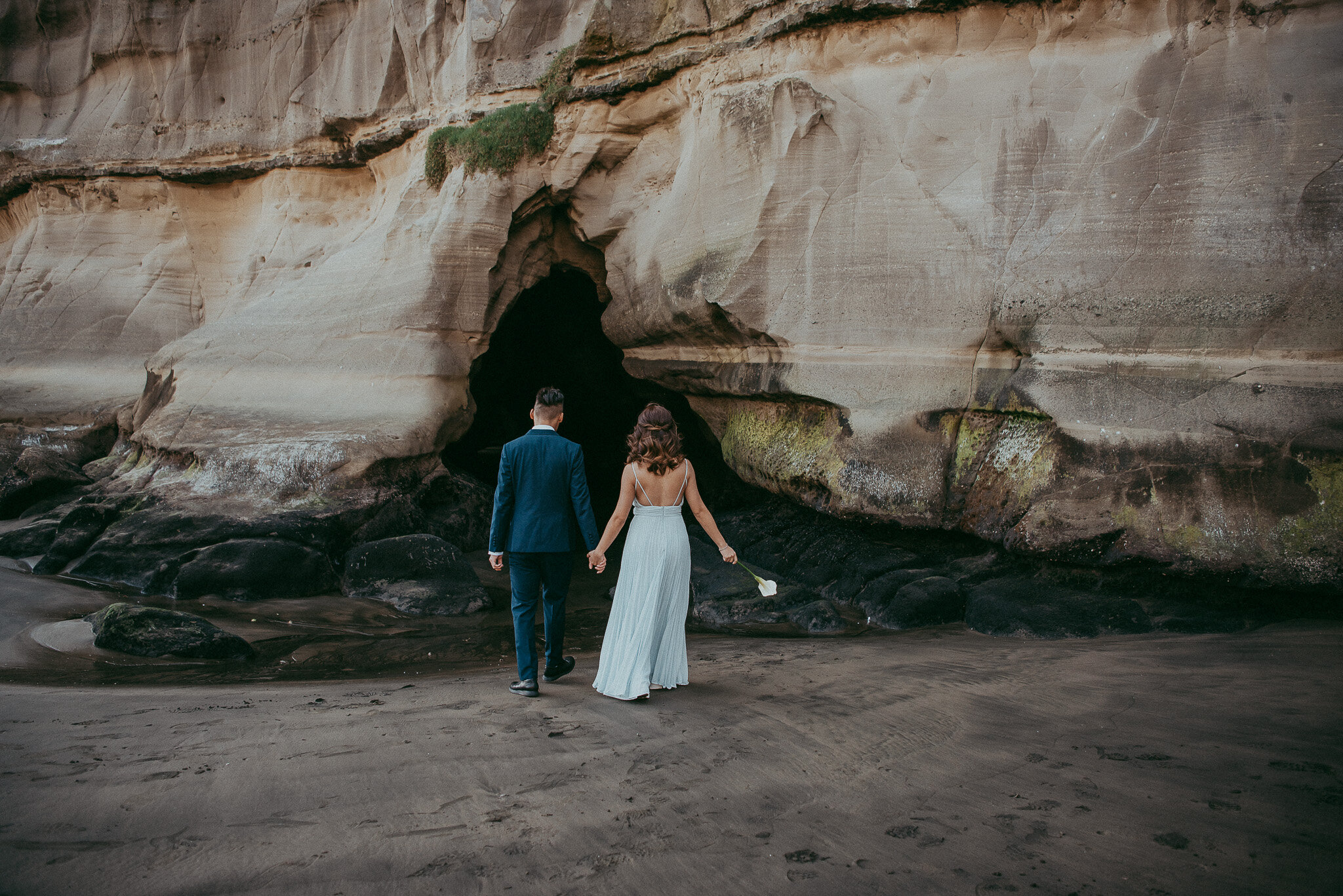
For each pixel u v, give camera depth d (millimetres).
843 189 7898
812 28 8195
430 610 7262
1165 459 5848
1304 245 5723
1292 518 5312
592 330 13734
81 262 14539
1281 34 6078
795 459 8109
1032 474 6422
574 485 4410
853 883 2307
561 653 4672
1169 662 4516
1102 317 6414
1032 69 7156
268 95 13500
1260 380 5707
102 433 12469
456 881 2324
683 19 9523
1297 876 2273
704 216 9062
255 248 13367
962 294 7160
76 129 14852
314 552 7945
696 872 2383
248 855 2445
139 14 14141
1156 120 6430
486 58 11055
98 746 3400
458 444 16766
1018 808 2754
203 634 5676
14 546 8562
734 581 7570
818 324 7973
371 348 10445
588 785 3012
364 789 2963
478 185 10562
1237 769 3002
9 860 2379
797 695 4203
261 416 10117
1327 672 4137
